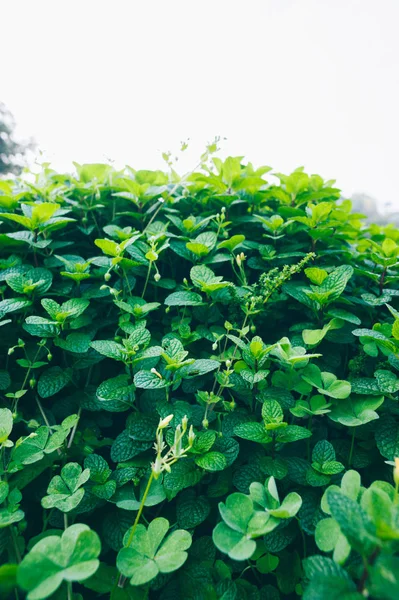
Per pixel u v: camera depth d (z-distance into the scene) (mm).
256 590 1465
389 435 1566
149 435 1616
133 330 1790
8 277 1866
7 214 1961
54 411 1942
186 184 2504
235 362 1889
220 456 1422
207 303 2006
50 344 2045
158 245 2209
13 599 1426
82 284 2236
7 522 1306
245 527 1148
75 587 1587
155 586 1431
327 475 1483
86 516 1629
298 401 1663
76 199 2662
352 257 2508
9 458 1639
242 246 2236
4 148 17000
